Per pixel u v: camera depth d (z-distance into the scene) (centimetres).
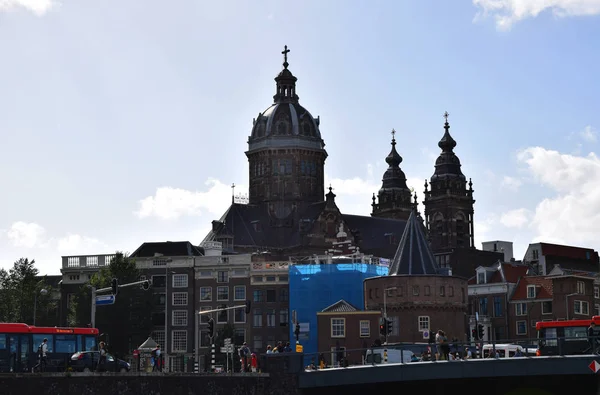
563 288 16462
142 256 17575
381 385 8975
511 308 17025
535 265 19762
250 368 8938
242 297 16662
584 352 8600
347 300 16062
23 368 8519
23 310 16200
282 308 16525
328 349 14625
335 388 8694
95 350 9100
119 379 7825
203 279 16800
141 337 16312
